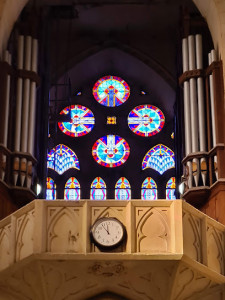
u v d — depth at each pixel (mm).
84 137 26188
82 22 25812
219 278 18000
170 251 17406
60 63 26000
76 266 17750
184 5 24953
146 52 26234
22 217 17859
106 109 26656
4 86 21844
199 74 22844
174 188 25578
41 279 17906
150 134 26328
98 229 17469
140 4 24938
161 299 18328
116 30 26234
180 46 23938
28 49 23109
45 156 23141
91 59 26391
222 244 18391
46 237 17516
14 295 18250
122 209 17703
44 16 25047
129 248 17359
